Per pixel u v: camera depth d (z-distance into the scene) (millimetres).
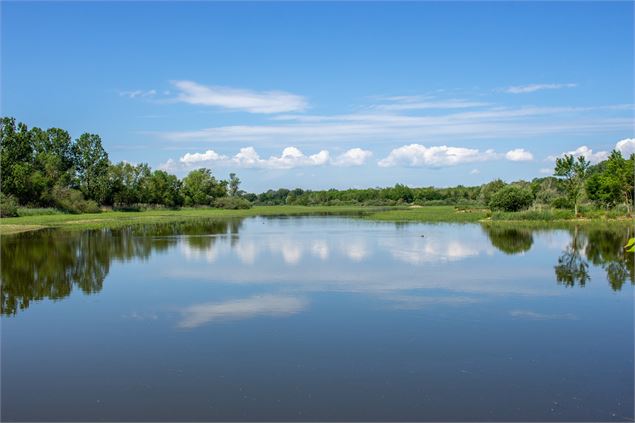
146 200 128875
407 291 22688
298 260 31812
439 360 14312
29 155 100062
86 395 12203
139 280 25594
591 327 17438
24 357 14766
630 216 66000
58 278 26234
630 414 11156
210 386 12625
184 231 55594
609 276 26203
